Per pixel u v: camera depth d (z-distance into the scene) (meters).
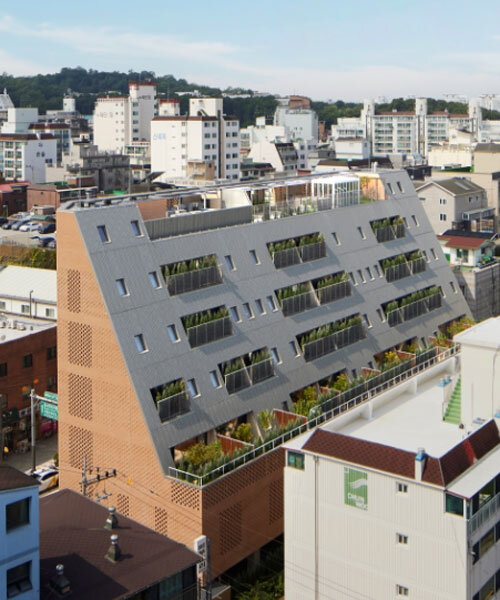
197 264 65.19
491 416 52.31
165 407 58.25
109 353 58.72
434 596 44.19
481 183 148.00
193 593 43.50
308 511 48.31
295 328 70.94
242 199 78.75
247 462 58.03
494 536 45.59
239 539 57.72
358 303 78.81
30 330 86.12
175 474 56.50
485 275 101.50
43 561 42.16
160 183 146.75
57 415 67.00
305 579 48.91
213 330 63.88
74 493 50.44
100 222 60.59
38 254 135.25
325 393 68.38
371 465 45.41
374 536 45.94
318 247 76.94
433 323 87.44
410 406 58.16
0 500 38.38
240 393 63.84
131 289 60.31
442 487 43.09
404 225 90.19
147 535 45.62
